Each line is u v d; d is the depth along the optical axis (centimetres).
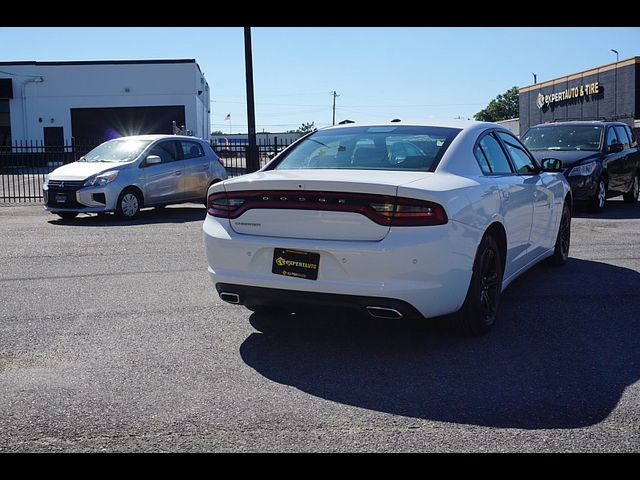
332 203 423
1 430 338
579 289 631
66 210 1173
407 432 335
